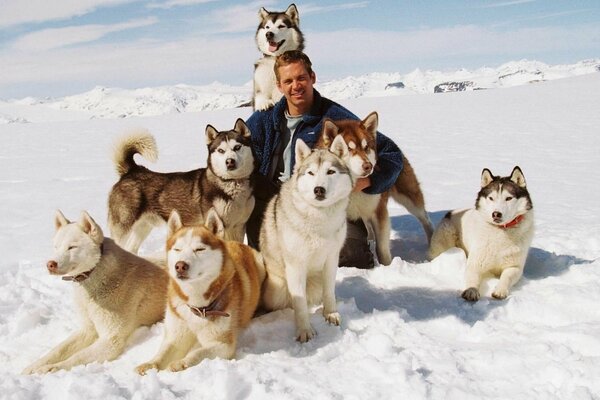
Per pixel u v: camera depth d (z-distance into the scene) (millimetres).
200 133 16609
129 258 3570
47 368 3029
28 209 7324
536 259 4582
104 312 3336
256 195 4797
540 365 2785
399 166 4652
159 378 2748
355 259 4672
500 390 2605
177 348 3203
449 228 4730
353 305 3756
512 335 3256
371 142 4340
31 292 4188
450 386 2621
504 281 4055
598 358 2775
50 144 15328
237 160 4496
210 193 4652
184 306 3131
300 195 3451
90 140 16125
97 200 7730
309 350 3264
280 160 4891
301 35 6293
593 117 15859
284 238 3523
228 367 2830
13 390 2570
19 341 3539
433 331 3477
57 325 3699
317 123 4750
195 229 3156
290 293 3539
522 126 14969
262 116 5047
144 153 4938
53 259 3195
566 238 5160
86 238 3309
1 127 22516
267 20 6117
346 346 3215
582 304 3574
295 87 4625
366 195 4598
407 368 2738
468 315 3713
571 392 2475
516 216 4102
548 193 7391
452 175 8914
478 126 15570
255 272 3701
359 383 2680
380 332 3314
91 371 3016
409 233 5789
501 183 4133
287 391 2621
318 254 3529
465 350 3062
